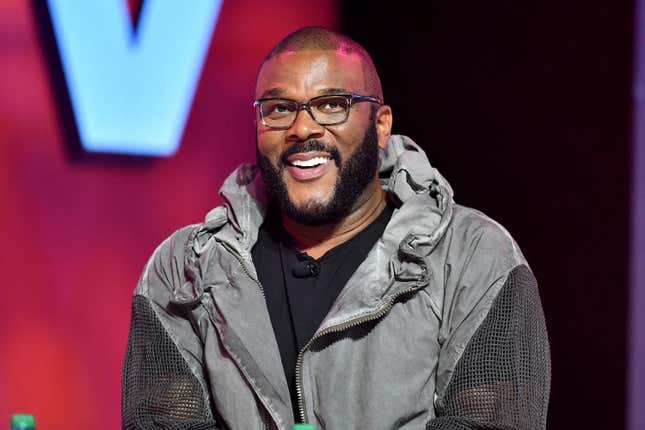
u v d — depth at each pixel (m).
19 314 13.28
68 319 13.41
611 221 12.59
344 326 6.33
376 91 6.93
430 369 6.38
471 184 13.43
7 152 13.16
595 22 12.59
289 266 6.90
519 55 13.08
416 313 6.42
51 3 13.07
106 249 13.48
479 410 6.20
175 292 6.89
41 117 13.23
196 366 6.88
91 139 13.29
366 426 6.28
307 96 6.65
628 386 12.57
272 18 13.71
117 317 13.54
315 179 6.69
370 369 6.34
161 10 13.35
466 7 13.36
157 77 13.42
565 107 12.83
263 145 6.78
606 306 12.66
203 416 6.78
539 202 13.02
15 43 13.10
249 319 6.66
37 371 13.34
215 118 13.68
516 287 6.41
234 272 6.84
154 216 13.57
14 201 13.22
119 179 13.46
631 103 12.41
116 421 13.59
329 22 13.77
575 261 12.83
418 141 13.69
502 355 6.27
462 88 13.43
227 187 7.20
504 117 13.20
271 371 6.56
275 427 6.48
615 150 12.54
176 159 13.61
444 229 6.55
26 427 5.76
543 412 6.39
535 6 12.94
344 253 6.86
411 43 13.66
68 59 13.15
